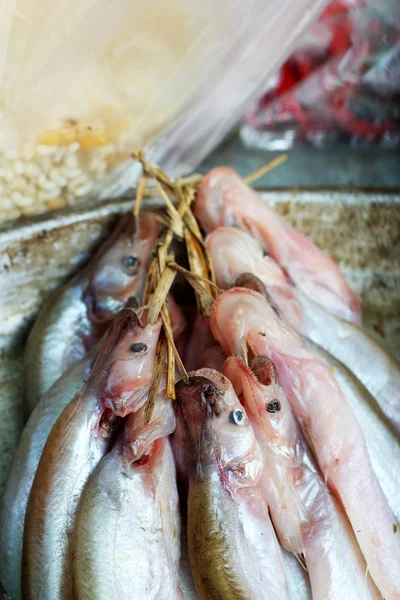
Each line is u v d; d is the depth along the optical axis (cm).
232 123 52
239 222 42
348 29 59
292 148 66
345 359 40
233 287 37
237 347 34
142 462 32
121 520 31
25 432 36
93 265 42
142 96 43
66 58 38
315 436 34
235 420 32
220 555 30
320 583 32
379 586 32
